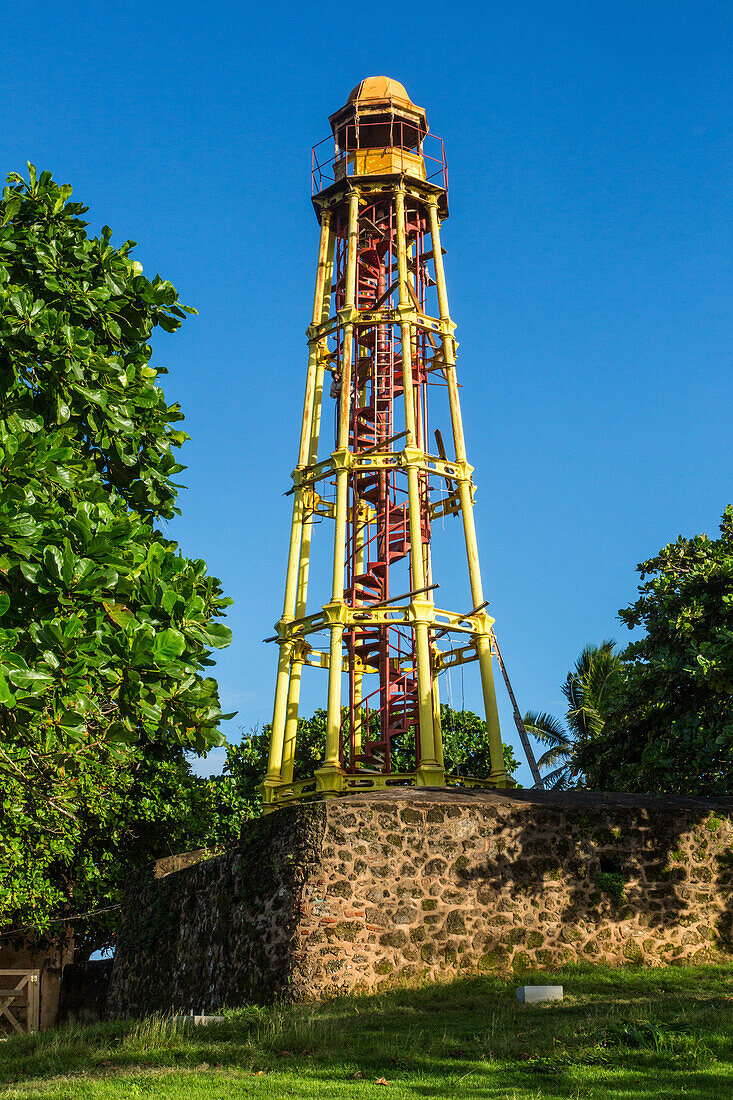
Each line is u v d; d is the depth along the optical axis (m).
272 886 18.52
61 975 32.97
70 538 9.26
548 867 19.06
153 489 12.61
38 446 10.34
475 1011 14.88
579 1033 12.37
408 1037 13.05
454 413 30.22
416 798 19.31
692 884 19.75
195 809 34.31
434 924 17.97
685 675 22.89
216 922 20.47
